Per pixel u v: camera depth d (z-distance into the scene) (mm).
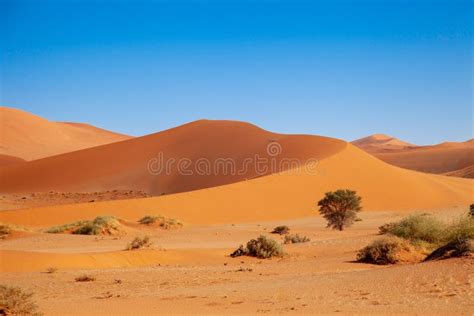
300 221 62594
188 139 112938
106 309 13438
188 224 56125
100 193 92188
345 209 50344
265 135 107562
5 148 164375
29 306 12734
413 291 13688
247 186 71500
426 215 26812
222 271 22219
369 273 17062
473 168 150875
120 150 113188
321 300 13680
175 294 16047
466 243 17203
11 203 79625
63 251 30609
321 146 92125
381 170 81500
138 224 49562
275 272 21484
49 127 195500
